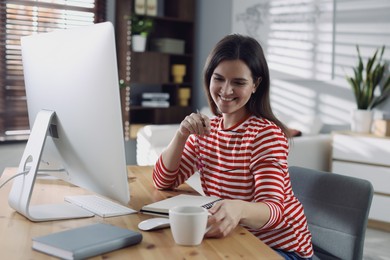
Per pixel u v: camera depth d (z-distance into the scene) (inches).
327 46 183.2
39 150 48.5
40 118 50.3
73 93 47.5
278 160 52.7
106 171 47.0
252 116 58.2
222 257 38.4
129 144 208.5
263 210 46.7
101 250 38.4
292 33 193.8
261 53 55.7
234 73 54.1
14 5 178.2
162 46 213.2
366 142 154.9
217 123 61.1
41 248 39.0
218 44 56.4
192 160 62.7
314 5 185.9
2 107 177.9
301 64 191.8
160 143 161.3
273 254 39.3
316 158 163.0
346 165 159.8
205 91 61.4
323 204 57.9
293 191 61.5
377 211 152.3
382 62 168.7
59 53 48.9
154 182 62.9
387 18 166.6
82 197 56.9
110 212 50.3
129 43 201.0
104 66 43.4
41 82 52.8
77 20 194.4
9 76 179.0
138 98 220.5
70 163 51.6
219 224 43.0
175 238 41.2
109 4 204.7
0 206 53.3
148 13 207.0
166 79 216.2
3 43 176.4
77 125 48.1
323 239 57.4
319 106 187.3
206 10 226.7
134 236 40.8
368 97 165.8
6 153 178.1
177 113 219.3
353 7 175.3
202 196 55.2
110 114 44.3
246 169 55.5
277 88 201.6
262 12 203.2
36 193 59.3
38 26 182.9
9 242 41.5
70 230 41.9
